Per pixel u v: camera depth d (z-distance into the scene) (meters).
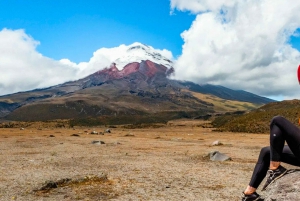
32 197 12.24
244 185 15.17
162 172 18.98
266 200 5.70
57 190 13.48
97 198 12.22
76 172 18.53
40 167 20.56
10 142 46.06
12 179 15.98
